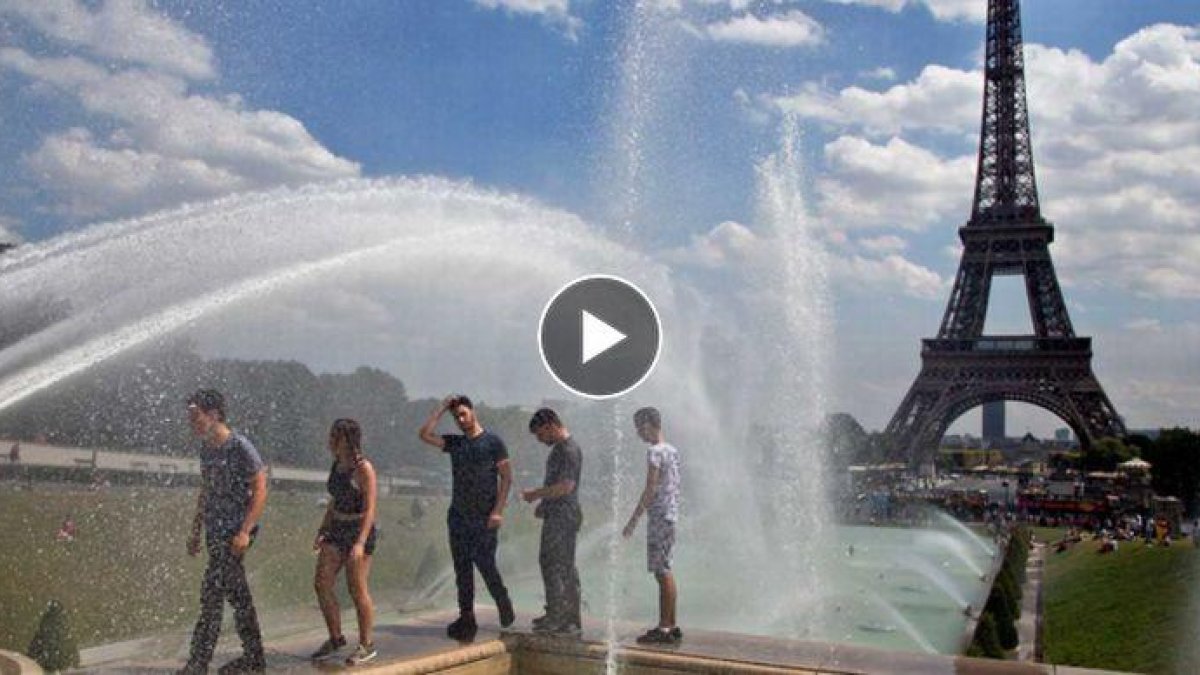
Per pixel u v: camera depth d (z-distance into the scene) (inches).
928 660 655.8
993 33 7116.1
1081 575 2876.5
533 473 2709.2
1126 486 5364.2
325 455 2844.5
